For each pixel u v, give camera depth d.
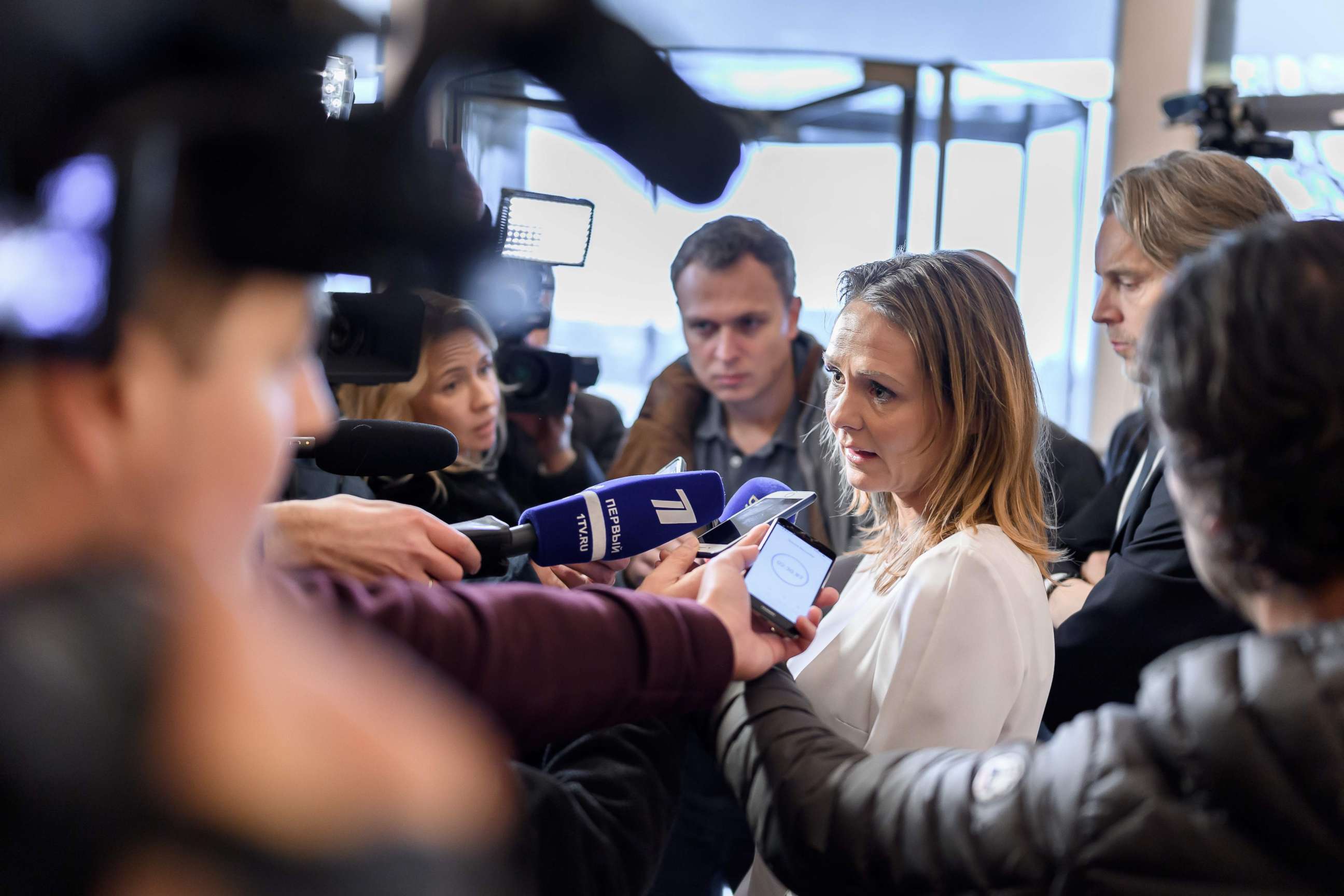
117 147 0.26
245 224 0.28
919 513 1.36
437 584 0.82
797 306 2.46
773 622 1.00
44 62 0.26
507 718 0.77
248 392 0.30
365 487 1.60
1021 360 1.31
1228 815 0.58
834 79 4.41
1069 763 0.65
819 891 0.82
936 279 1.30
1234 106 3.09
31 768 0.24
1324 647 0.58
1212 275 0.64
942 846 0.71
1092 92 4.98
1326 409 0.59
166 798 0.24
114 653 0.26
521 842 0.73
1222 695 0.58
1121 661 1.56
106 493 0.28
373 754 0.26
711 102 0.31
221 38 0.27
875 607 1.31
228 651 0.28
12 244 0.26
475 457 1.92
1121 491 2.05
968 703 1.14
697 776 1.42
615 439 3.04
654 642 0.86
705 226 2.42
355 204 0.28
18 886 0.23
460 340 1.81
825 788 0.83
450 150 0.30
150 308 0.27
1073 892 0.62
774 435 2.40
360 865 0.24
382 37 0.29
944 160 4.57
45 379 0.27
